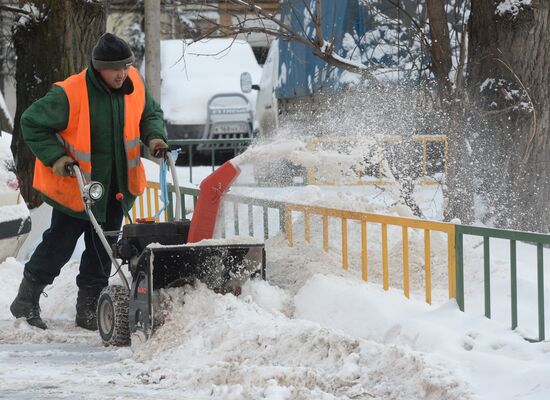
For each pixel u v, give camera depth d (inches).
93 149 604.4
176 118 1577.3
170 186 768.3
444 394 386.0
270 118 1387.8
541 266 443.8
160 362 483.5
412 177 827.4
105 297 561.9
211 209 568.4
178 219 603.2
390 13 926.4
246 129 1590.8
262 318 503.2
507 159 803.4
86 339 593.3
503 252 685.3
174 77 1633.9
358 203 679.7
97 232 565.0
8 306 712.4
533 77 805.9
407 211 682.8
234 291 549.6
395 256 624.1
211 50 1686.8
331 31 1024.9
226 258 548.1
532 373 389.7
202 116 1581.0
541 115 802.2
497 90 814.5
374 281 602.2
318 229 661.3
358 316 512.4
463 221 796.0
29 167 1106.1
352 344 434.6
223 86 1611.7
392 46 946.1
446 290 589.3
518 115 803.4
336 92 976.3
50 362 509.4
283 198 732.0
